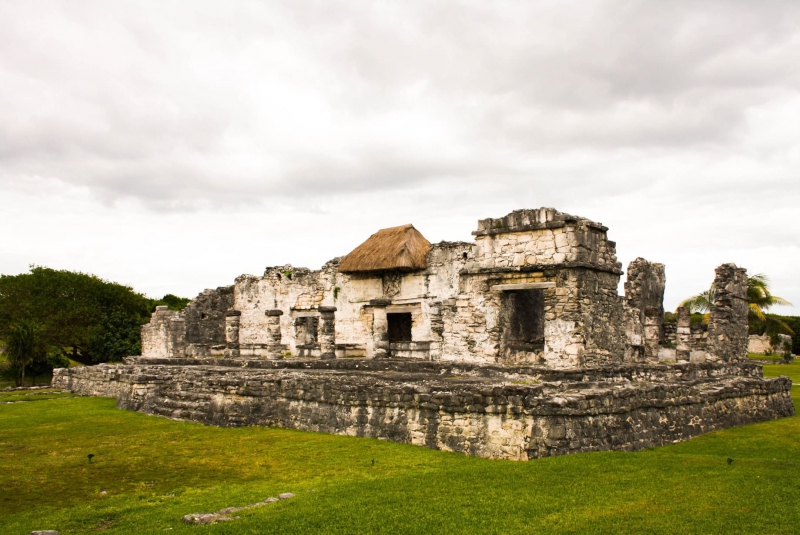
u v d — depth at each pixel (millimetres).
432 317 30094
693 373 21125
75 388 34469
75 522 11094
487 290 21328
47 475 14781
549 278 19969
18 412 25891
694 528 9125
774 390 21016
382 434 16953
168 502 12164
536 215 20344
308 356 34281
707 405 17891
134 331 51844
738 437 16922
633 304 25562
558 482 11492
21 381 45188
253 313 39594
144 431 20281
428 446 15719
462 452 14914
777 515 9523
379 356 31484
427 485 11750
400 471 13469
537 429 13766
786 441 16391
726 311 27062
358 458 14922
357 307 33906
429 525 9703
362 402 17641
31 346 44344
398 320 35156
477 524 9672
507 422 14234
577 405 13820
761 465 12625
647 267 27891
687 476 11703
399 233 32969
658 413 16000
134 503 12195
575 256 19312
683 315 28359
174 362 32438
